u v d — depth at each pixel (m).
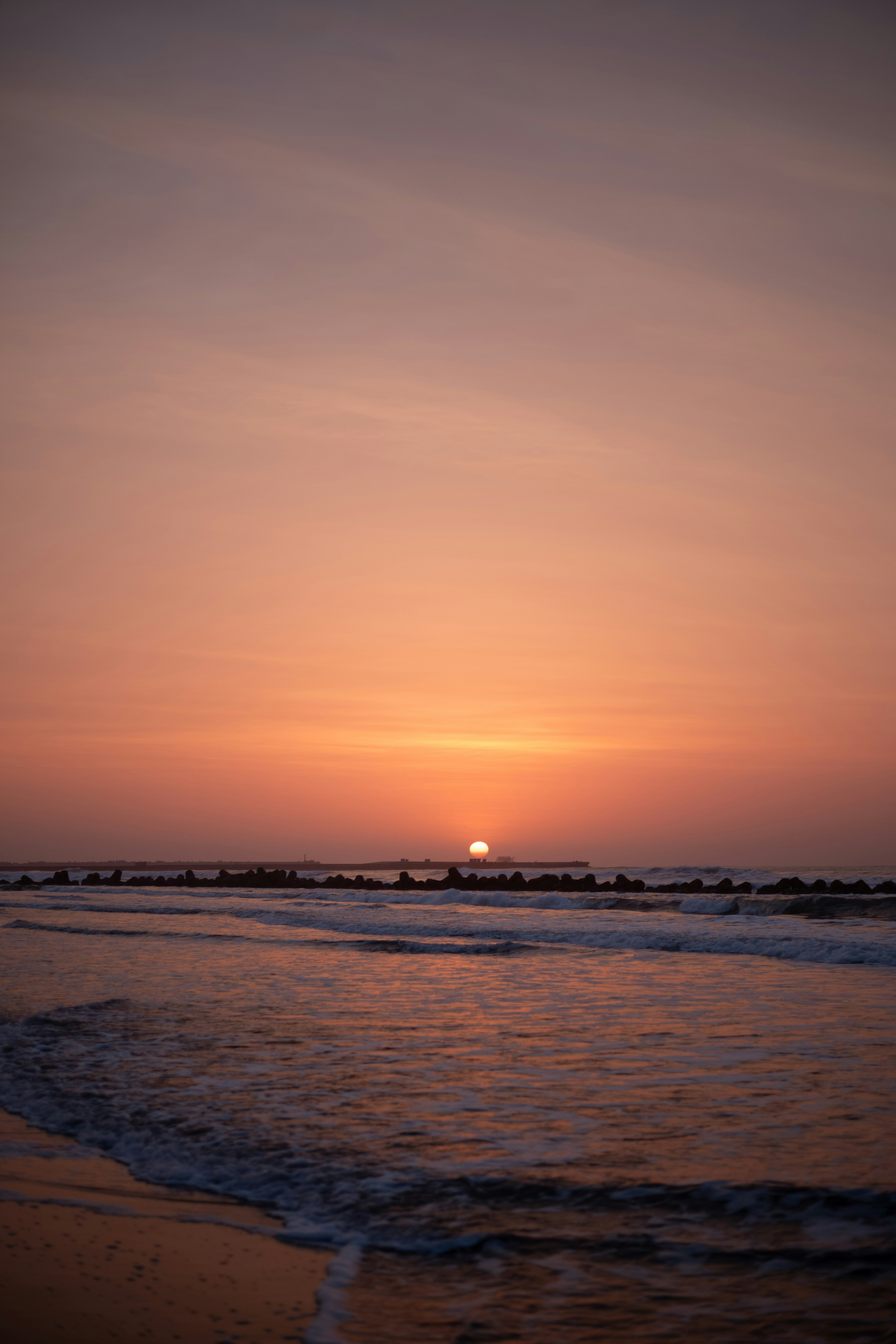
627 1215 5.25
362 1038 10.21
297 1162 6.19
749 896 34.84
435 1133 6.74
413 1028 10.77
